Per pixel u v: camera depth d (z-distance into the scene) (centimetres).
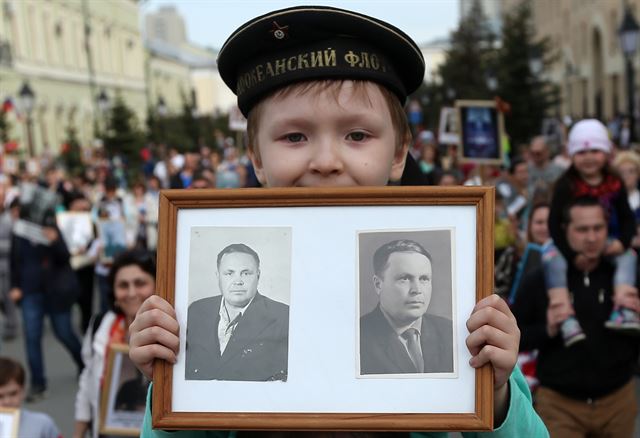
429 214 131
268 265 131
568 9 4912
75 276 724
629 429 366
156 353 126
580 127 477
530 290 374
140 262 407
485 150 792
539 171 970
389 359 127
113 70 6250
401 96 143
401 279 129
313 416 125
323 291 130
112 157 3581
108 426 368
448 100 3747
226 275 131
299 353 128
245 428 125
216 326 130
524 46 2789
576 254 359
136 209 1130
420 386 126
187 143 4412
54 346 917
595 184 463
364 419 124
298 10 130
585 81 4641
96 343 399
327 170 130
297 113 131
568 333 347
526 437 137
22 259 704
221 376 128
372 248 131
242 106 144
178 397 128
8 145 2698
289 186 134
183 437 137
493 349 122
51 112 4847
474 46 3769
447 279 129
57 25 5050
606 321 355
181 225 133
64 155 3225
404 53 137
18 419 351
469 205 131
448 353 127
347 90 130
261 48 133
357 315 129
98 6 5881
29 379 772
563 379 361
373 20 132
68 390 725
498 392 133
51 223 706
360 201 131
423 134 2275
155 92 7644
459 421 124
